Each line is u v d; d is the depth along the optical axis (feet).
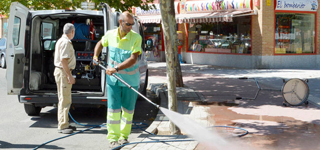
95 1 36.42
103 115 26.37
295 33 60.90
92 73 24.75
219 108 27.04
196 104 28.48
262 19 57.82
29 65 23.11
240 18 62.03
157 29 77.82
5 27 107.24
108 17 22.44
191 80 44.24
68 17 27.09
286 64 60.18
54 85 24.91
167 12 18.72
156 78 45.65
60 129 21.44
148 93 36.14
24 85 22.90
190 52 73.00
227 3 62.34
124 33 17.75
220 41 66.54
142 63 30.14
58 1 39.99
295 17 60.54
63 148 18.42
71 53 20.97
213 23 67.82
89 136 20.74
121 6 40.24
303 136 19.62
